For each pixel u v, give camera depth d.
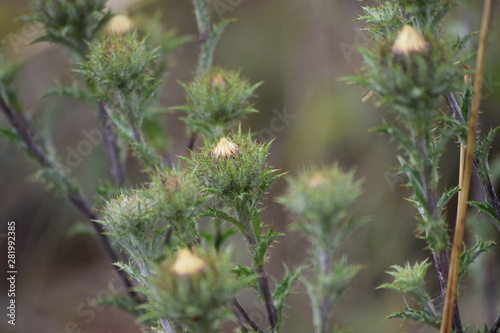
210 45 5.92
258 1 11.48
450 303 3.53
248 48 11.23
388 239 8.86
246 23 11.45
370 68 3.33
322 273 3.44
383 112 9.57
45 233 10.53
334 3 10.48
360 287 8.81
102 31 5.79
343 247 8.98
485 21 3.55
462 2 6.28
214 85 4.89
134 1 7.33
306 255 9.41
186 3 10.95
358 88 10.04
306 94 10.43
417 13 3.60
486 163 3.94
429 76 3.15
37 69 10.75
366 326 8.41
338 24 10.45
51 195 10.46
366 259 8.89
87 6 5.51
